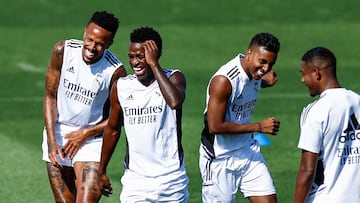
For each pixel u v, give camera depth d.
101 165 22.67
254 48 22.20
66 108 23.77
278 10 53.66
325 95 20.41
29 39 48.94
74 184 24.47
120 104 21.66
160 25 51.22
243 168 23.34
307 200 20.72
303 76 20.91
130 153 21.80
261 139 33.53
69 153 23.70
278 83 42.06
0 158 32.00
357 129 20.45
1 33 49.88
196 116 37.06
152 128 21.42
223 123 22.48
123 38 48.97
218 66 45.03
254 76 22.38
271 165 31.23
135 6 53.81
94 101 23.64
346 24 51.94
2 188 29.12
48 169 24.22
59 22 51.62
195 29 50.72
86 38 22.95
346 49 47.94
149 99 21.38
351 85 41.84
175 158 21.64
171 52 46.97
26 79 42.94
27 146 33.44
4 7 53.53
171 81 21.53
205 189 23.75
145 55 21.09
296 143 33.69
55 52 23.59
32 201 28.12
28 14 52.62
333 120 20.22
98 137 23.89
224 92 22.36
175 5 54.03
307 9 53.94
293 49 47.81
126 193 21.81
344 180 20.48
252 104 23.19
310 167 20.17
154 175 21.55
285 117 36.97
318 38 49.69
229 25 51.38
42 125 36.06
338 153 20.44
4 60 45.81
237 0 54.78
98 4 54.12
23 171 30.78
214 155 23.28
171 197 21.70
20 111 37.94
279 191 28.70
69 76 23.53
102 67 23.45
